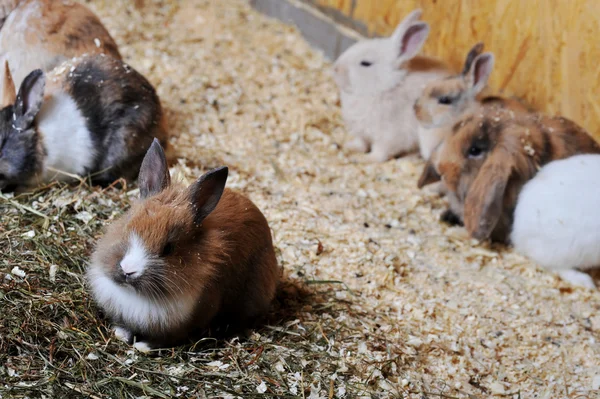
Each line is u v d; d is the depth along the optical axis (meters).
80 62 1.49
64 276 1.28
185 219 1.19
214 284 1.23
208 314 1.25
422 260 1.50
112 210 1.40
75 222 1.36
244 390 1.21
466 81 1.61
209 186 1.20
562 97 1.64
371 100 1.70
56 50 1.57
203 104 1.76
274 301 1.35
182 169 1.55
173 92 1.77
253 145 1.68
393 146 1.72
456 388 1.30
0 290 1.24
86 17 1.61
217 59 1.90
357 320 1.35
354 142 1.75
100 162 1.49
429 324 1.39
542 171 1.52
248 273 1.27
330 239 1.49
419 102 1.63
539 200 1.49
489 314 1.42
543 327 1.42
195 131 1.68
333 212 1.56
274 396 1.21
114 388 1.19
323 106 1.83
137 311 1.21
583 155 1.52
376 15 1.89
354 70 1.71
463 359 1.34
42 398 1.16
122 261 1.17
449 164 1.55
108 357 1.22
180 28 1.98
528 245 1.52
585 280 1.50
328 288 1.40
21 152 1.42
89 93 1.47
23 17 1.56
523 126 1.53
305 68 1.93
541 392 1.32
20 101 1.42
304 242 1.47
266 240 1.29
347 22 1.95
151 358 1.23
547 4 1.62
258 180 1.59
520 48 1.67
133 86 1.50
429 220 1.59
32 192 1.42
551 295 1.48
